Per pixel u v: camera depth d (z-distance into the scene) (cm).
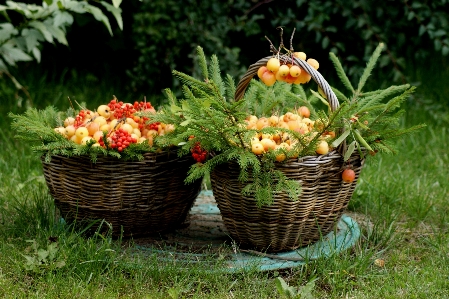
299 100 305
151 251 284
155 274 262
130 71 536
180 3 477
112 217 284
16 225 306
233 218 277
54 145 267
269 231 272
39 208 314
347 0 497
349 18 498
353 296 256
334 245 287
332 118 252
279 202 263
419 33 494
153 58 485
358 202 358
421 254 299
